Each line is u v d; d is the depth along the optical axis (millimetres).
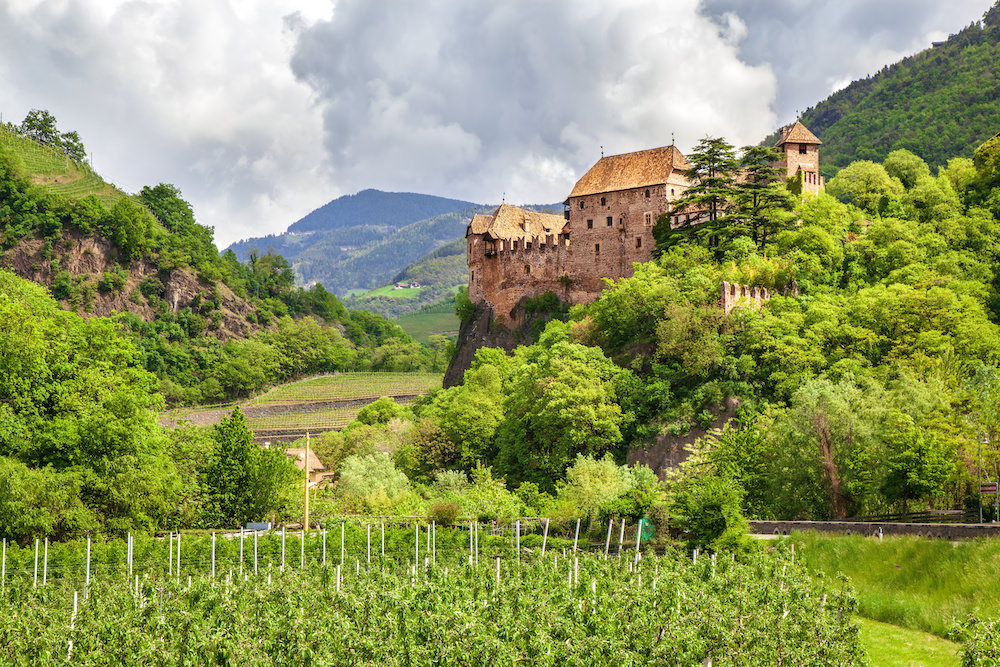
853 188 194500
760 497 75625
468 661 33906
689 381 121188
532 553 59406
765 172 154375
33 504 68188
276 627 37531
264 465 80875
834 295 133875
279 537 65188
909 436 68875
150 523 73562
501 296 166750
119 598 44469
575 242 159750
